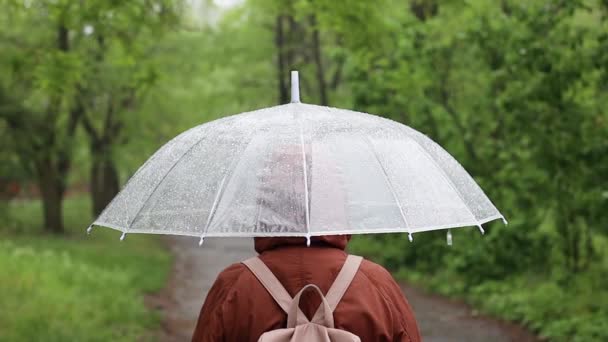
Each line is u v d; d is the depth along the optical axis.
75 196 52.22
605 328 8.77
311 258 2.42
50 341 8.38
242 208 2.38
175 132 29.98
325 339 2.24
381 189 2.48
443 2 12.73
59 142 25.72
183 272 19.20
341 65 24.53
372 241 19.80
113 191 34.44
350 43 10.72
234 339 2.37
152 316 11.39
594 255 11.88
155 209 2.53
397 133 2.75
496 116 13.34
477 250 12.99
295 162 2.46
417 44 14.02
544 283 11.89
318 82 24.72
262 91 26.89
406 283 15.33
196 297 14.70
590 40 10.30
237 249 26.45
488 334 9.96
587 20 13.06
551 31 10.39
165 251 24.94
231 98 26.94
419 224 2.44
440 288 13.90
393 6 14.56
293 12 12.69
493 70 11.70
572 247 11.82
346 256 2.46
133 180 2.73
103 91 22.92
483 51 11.70
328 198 2.39
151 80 9.84
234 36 25.66
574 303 10.22
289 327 2.29
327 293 2.37
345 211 2.39
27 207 33.34
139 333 9.98
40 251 18.55
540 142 10.59
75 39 11.18
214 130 2.70
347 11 9.95
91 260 18.20
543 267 12.70
